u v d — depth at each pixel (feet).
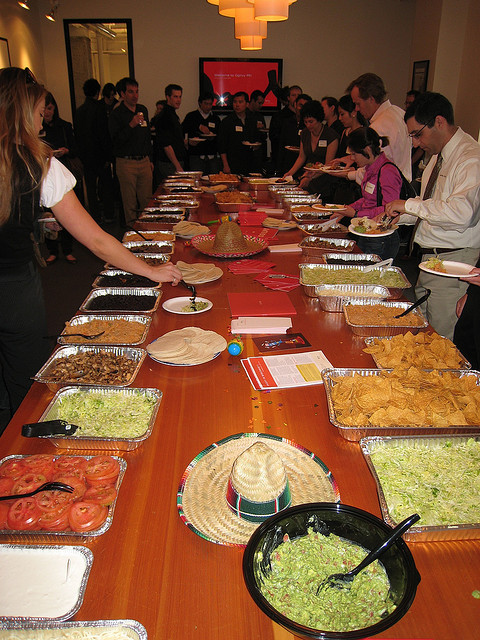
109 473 3.47
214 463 3.76
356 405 4.20
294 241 10.03
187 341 5.49
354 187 15.07
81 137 21.07
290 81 26.30
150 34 25.31
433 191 8.55
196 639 2.60
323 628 2.57
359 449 4.06
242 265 8.45
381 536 2.91
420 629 2.66
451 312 8.42
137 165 18.85
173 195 14.07
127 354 5.24
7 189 5.40
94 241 6.10
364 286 6.98
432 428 3.98
